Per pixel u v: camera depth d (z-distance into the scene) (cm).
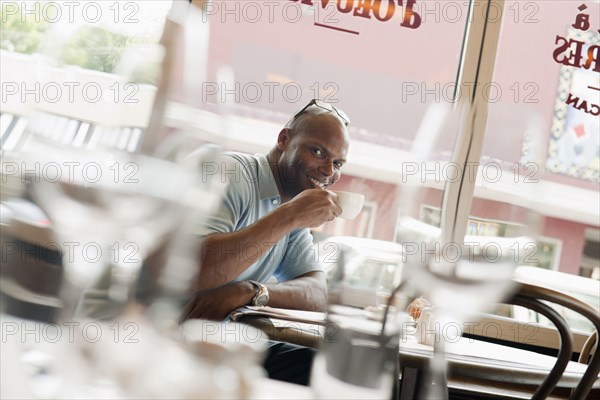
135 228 43
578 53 296
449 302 60
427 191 63
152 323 43
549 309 106
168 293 45
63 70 46
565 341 106
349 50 292
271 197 196
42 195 43
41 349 39
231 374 43
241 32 282
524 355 145
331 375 51
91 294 42
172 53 49
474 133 67
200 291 164
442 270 59
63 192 43
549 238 299
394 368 53
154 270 44
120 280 43
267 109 285
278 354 158
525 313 263
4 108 215
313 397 47
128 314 42
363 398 50
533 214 64
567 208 299
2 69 228
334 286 56
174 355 42
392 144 292
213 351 43
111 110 44
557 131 298
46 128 44
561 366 107
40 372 37
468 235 63
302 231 199
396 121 293
